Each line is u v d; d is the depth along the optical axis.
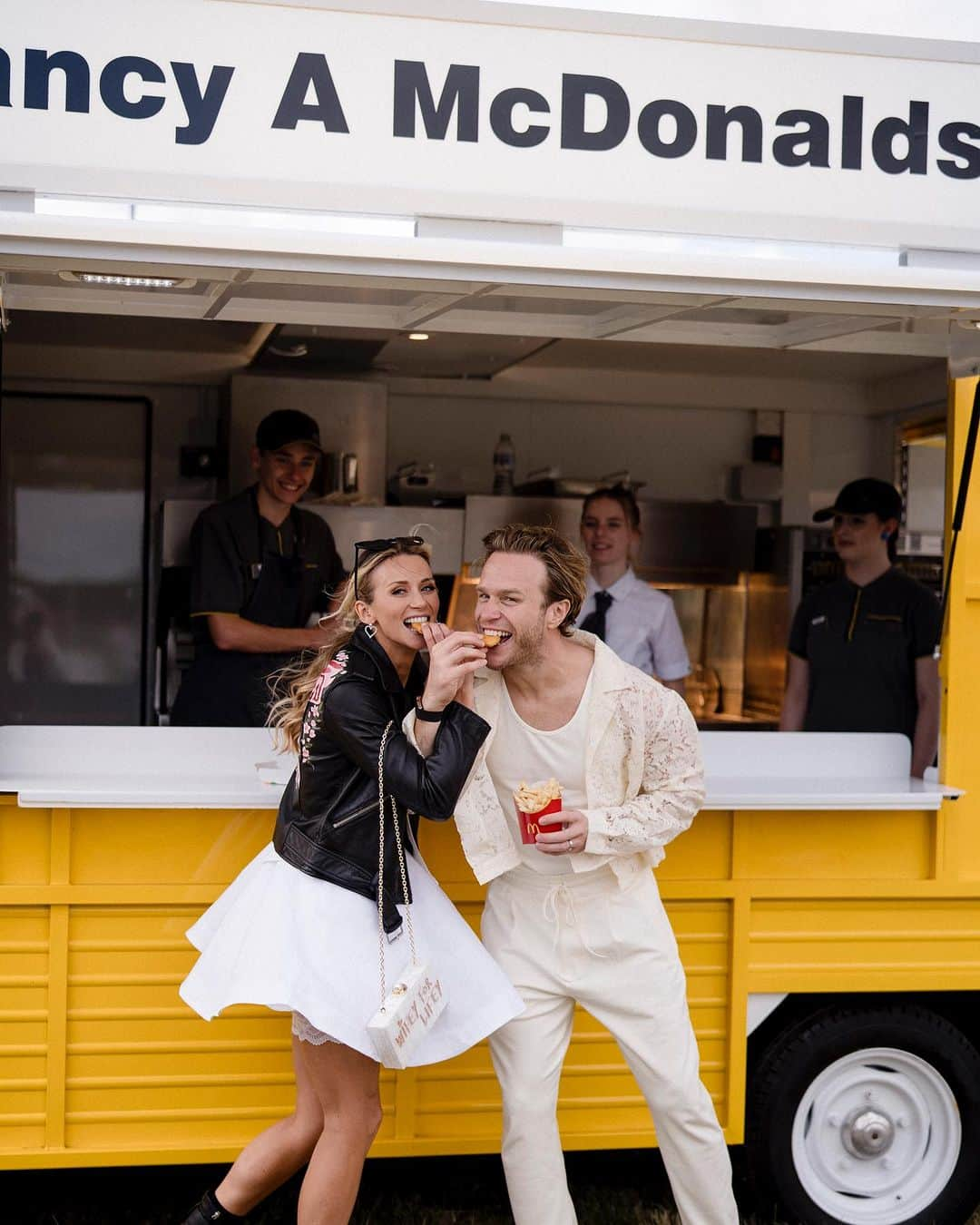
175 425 6.16
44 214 2.61
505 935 2.82
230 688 4.84
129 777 3.16
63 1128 3.03
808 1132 3.38
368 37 2.75
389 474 6.45
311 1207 2.65
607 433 6.70
